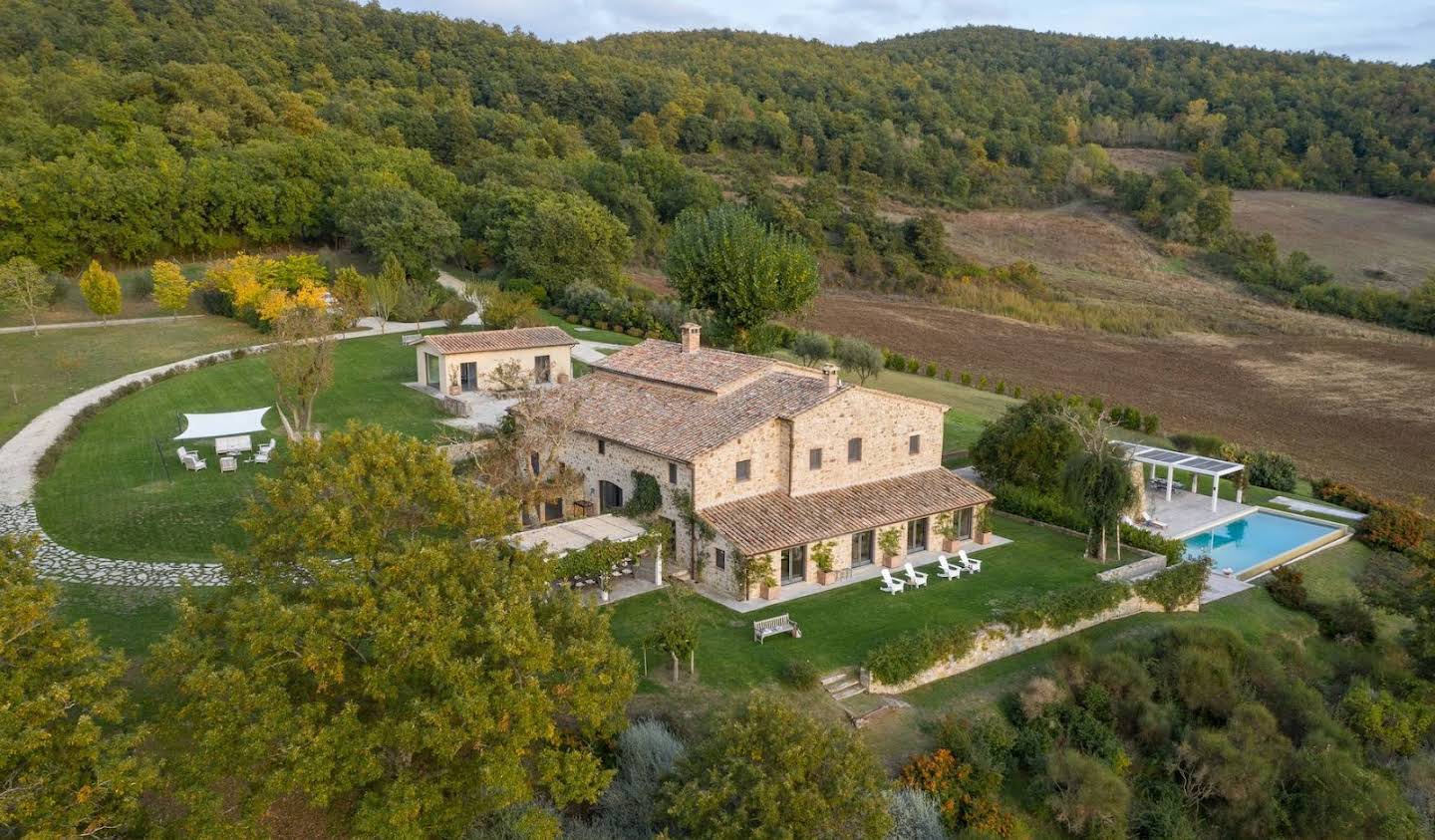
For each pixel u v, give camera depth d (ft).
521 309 237.86
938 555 128.36
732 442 114.52
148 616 93.66
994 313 376.68
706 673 91.56
